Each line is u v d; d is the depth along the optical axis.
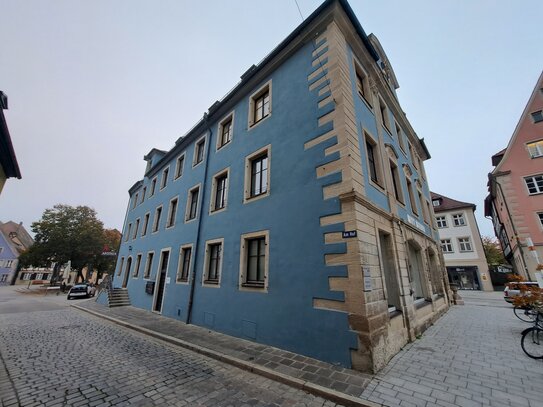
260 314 7.15
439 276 12.90
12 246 52.62
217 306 8.87
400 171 10.66
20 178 8.82
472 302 16.69
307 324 5.94
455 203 29.50
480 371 4.79
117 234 47.56
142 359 6.00
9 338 8.06
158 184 18.27
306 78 8.22
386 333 5.56
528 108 19.36
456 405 3.63
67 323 11.01
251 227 8.38
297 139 7.75
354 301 5.27
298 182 7.26
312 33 8.48
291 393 4.25
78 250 34.66
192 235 11.69
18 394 4.18
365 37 8.92
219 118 12.66
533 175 17.92
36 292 34.31
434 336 7.41
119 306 15.90
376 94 10.01
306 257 6.41
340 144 6.52
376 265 6.04
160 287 13.96
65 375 4.98
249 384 4.61
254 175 9.38
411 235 9.54
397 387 4.18
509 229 20.36
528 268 16.78
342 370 4.92
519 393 3.93
